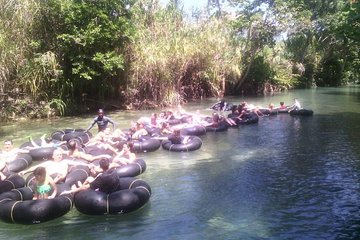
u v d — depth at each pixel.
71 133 11.88
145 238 5.73
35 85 16.88
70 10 16.97
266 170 9.06
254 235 5.80
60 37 16.59
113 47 18.72
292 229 5.99
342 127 14.52
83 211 6.52
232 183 8.16
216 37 25.09
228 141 12.28
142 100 20.16
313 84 36.84
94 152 9.73
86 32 16.78
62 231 5.95
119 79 19.64
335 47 36.28
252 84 28.61
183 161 9.91
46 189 6.78
